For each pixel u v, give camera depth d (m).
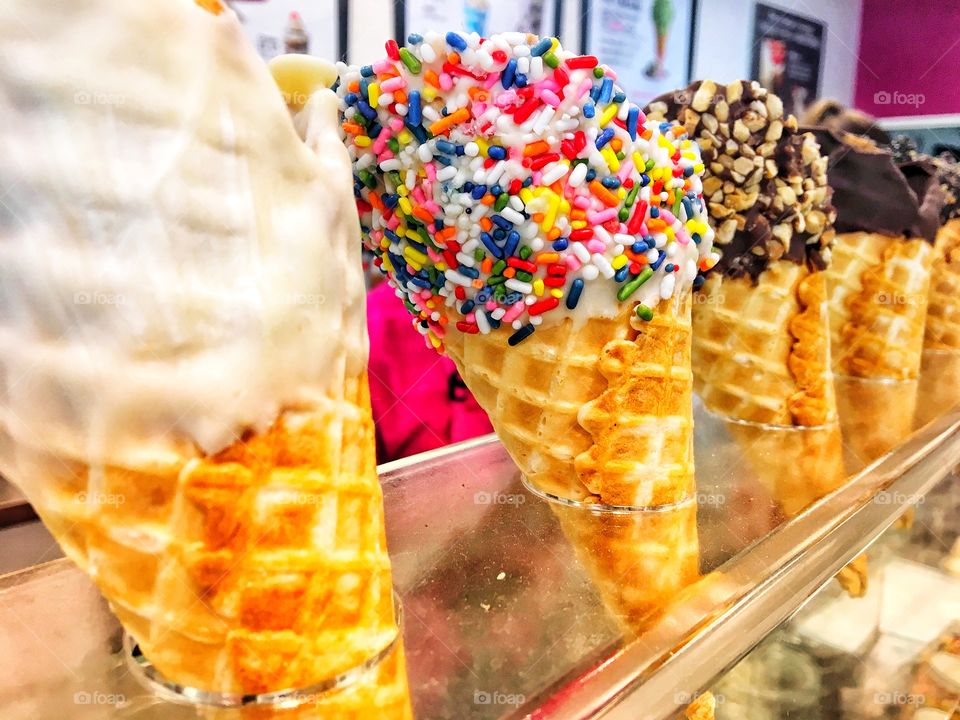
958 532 0.23
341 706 0.11
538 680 0.12
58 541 0.11
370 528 0.13
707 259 0.19
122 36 0.09
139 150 0.10
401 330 0.30
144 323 0.10
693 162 0.19
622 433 0.18
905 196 0.32
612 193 0.17
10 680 0.12
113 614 0.14
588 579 0.15
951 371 0.36
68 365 0.10
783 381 0.26
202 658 0.11
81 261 0.10
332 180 0.11
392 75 0.16
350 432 0.12
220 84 0.10
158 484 0.11
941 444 0.24
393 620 0.13
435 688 0.12
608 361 0.18
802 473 0.22
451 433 0.31
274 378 0.11
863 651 0.18
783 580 0.16
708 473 0.22
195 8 0.10
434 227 0.17
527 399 0.19
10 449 0.11
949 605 0.21
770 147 0.24
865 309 0.33
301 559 0.11
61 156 0.09
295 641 0.11
